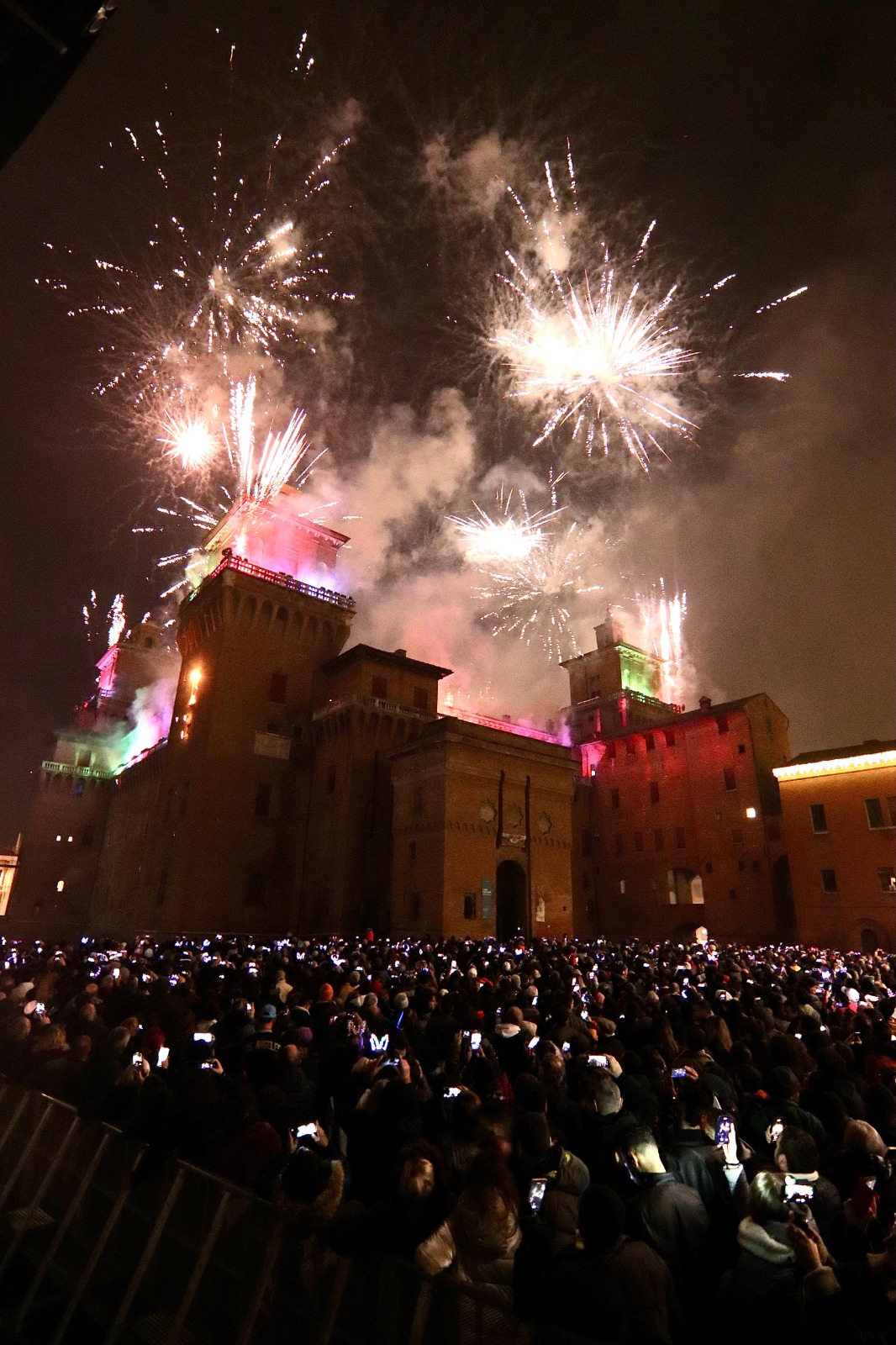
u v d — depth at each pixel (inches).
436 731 1769.2
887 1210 183.6
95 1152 260.2
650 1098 292.8
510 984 565.9
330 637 2252.7
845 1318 149.6
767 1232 173.2
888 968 885.8
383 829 1883.6
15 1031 391.2
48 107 120.2
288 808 2011.6
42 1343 223.8
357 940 1369.3
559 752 1932.8
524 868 1756.9
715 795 2269.9
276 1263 176.9
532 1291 151.2
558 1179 198.8
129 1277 216.8
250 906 1879.9
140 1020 462.0
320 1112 309.4
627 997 522.0
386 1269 157.8
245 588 2084.2
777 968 925.8
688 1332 183.0
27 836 2736.2
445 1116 286.4
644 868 2415.1
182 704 2201.0
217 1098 267.6
